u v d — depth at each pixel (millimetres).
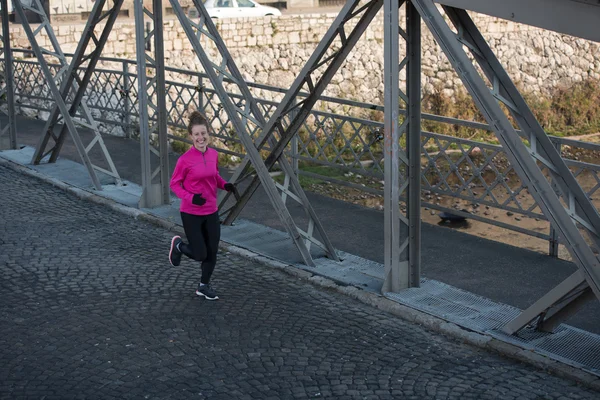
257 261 7695
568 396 5055
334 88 21266
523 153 5531
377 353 5707
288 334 6027
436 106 21672
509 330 5867
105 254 7891
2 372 5359
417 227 6836
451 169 8789
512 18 5328
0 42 18578
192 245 6609
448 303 6551
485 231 10164
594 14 4801
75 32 19297
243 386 5188
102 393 5074
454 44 5836
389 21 6285
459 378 5312
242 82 8305
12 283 7059
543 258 7875
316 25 21500
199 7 8438
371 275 7254
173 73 19500
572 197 5797
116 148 13148
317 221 7797
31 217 9164
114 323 6203
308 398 5035
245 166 8406
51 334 5988
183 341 5875
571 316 5816
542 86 23922
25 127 14961
